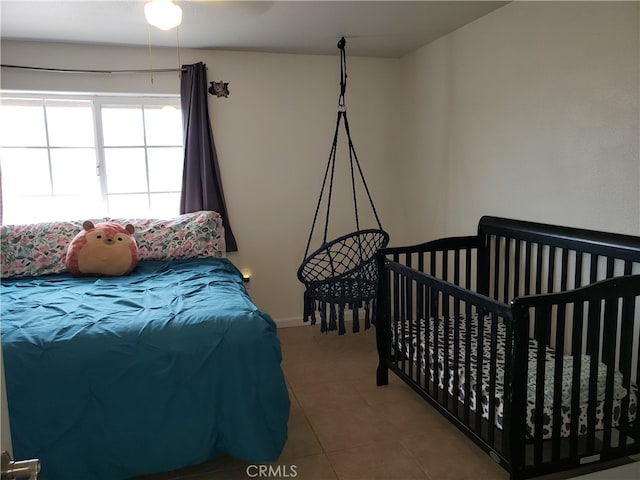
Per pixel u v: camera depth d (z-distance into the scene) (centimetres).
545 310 176
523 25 269
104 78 348
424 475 208
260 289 401
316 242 408
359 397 279
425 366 246
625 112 213
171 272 307
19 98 344
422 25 316
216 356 201
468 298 204
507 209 292
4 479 72
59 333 199
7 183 350
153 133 375
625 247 208
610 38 218
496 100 295
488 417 198
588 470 205
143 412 193
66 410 187
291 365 326
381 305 288
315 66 391
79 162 363
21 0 256
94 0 256
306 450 227
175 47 357
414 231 402
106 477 192
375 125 411
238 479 208
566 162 246
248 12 282
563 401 192
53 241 320
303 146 396
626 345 188
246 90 377
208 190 366
